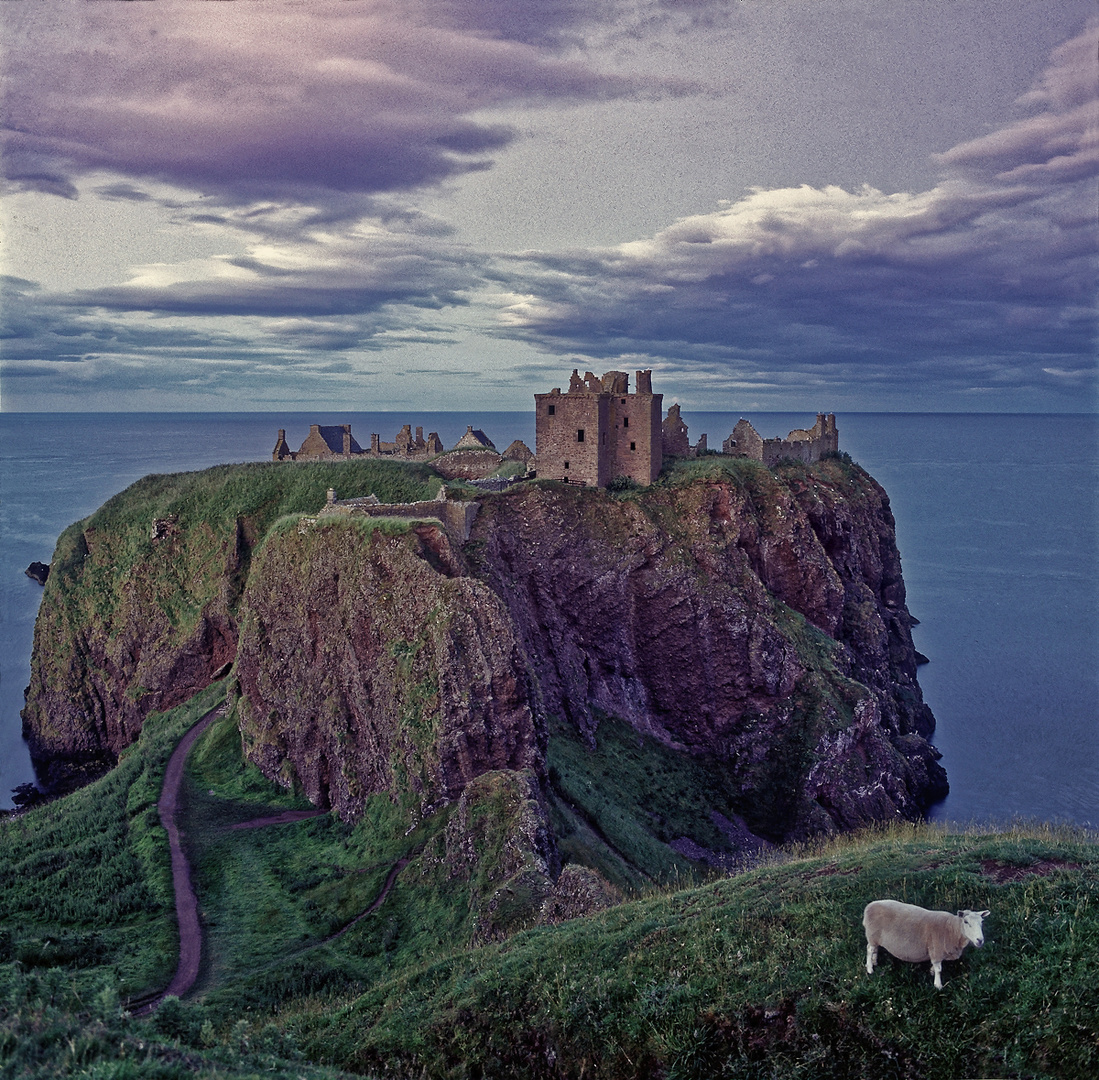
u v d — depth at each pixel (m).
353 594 59.09
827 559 88.19
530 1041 23.03
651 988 22.38
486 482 84.12
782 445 103.50
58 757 96.25
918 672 117.88
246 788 61.12
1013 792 81.56
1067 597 158.88
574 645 75.81
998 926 20.70
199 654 90.75
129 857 52.00
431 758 50.12
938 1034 18.89
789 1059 19.69
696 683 77.56
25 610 140.12
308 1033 27.50
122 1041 19.23
